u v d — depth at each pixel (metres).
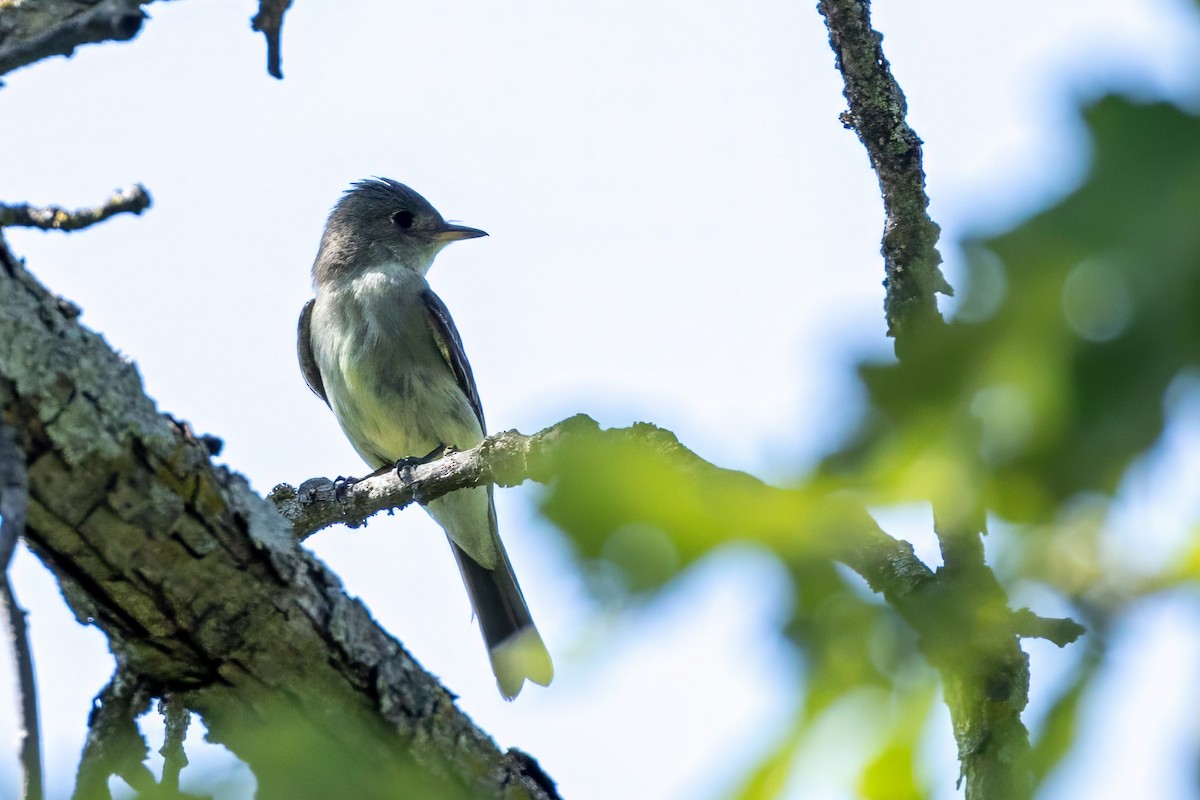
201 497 6.23
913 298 6.36
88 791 3.74
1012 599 2.48
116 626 6.53
